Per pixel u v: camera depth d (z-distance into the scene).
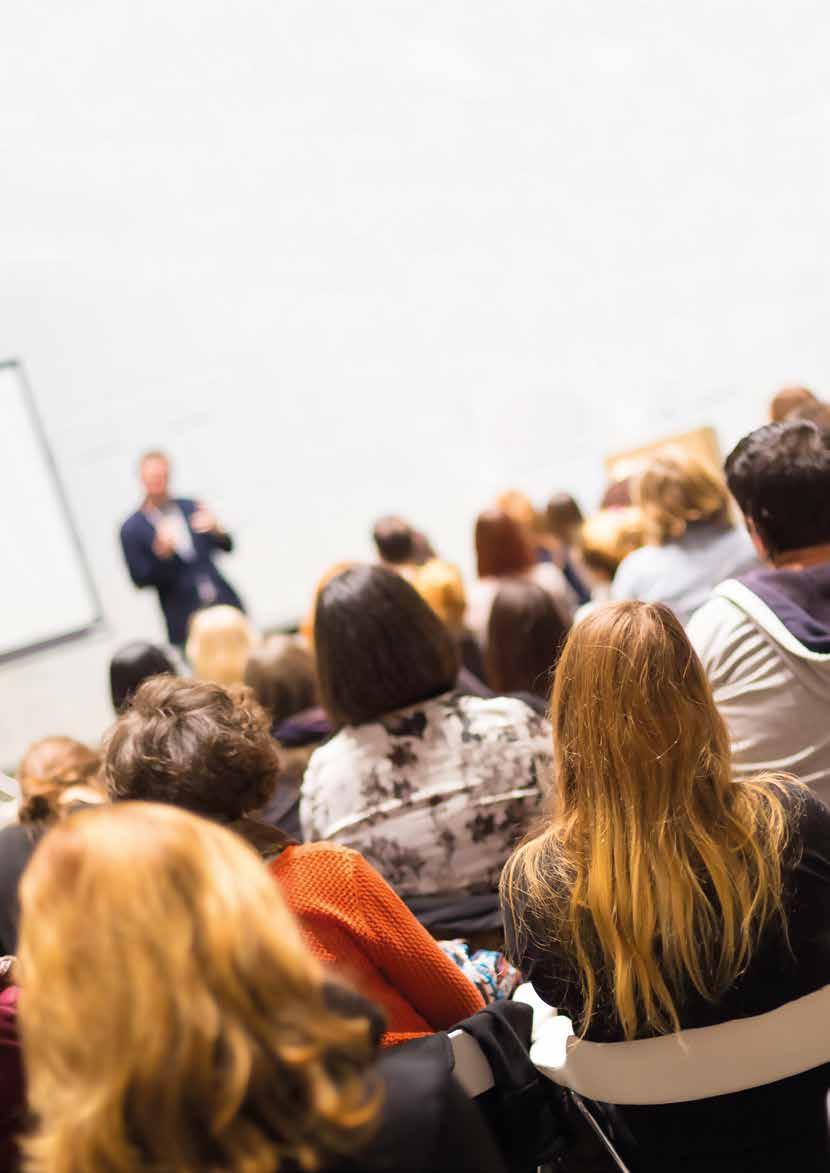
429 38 6.59
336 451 6.68
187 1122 0.78
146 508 5.82
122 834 0.83
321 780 1.88
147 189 6.34
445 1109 0.90
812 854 1.31
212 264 6.45
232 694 1.57
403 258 6.69
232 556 6.54
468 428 6.87
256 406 6.55
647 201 6.95
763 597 1.80
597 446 7.05
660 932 1.29
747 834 1.29
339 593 1.85
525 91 6.73
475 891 1.86
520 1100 1.43
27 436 6.18
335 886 1.47
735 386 7.20
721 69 6.91
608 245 6.94
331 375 6.66
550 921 1.34
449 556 6.90
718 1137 1.36
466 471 6.89
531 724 1.88
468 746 1.85
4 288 6.16
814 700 1.79
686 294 7.07
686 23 6.84
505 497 5.18
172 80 6.32
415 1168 0.86
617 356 7.03
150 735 1.46
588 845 1.34
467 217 6.75
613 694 1.31
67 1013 0.79
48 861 0.83
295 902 1.46
